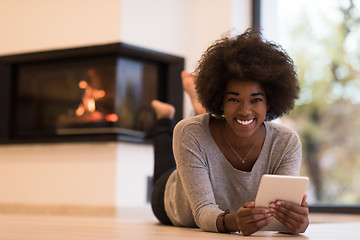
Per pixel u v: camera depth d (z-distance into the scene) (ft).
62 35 13.88
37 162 14.02
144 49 13.56
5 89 14.58
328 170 28.63
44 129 14.25
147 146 13.69
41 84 14.37
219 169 5.73
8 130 14.56
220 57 5.25
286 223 5.16
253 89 5.18
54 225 7.25
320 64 28.25
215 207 5.51
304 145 28.99
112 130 13.50
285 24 28.40
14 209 14.16
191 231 5.79
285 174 5.67
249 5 14.56
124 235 5.11
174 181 6.85
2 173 14.37
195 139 5.67
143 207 13.41
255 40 5.28
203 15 14.46
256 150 5.70
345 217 11.73
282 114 5.58
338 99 28.32
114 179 13.11
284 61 5.32
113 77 13.57
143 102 13.93
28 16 14.28
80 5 13.73
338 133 28.43
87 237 4.80
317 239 4.94
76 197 13.50
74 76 13.99
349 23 27.78
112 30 13.37
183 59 14.16
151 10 13.80
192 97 8.57
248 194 5.78
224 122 5.77
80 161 13.52
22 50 14.28
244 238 4.82
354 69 27.86
